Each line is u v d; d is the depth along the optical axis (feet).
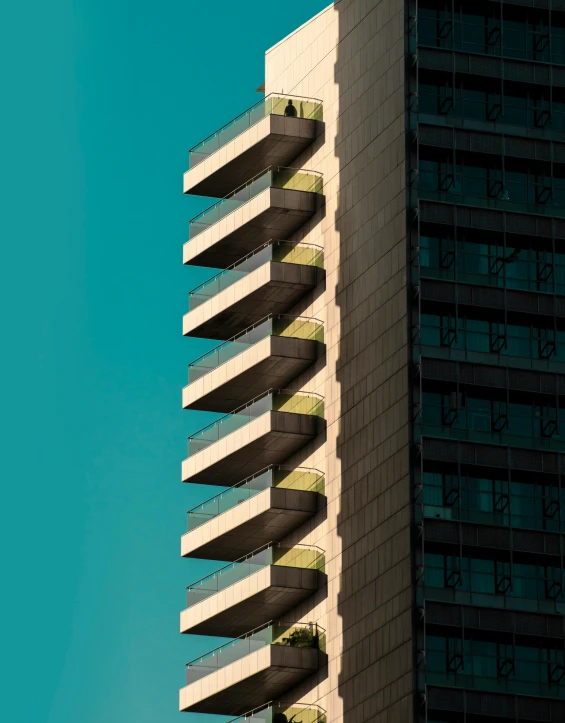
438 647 328.49
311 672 360.07
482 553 334.44
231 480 395.96
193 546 386.93
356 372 359.46
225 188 407.03
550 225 352.28
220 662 373.20
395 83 358.64
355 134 371.56
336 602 355.97
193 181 406.21
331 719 351.46
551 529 337.52
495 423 341.00
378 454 347.97
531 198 353.51
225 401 396.98
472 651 328.90
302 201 381.40
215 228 397.19
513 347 345.51
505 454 339.36
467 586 332.19
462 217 349.82
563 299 349.00
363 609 345.72
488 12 361.10
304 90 394.32
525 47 361.10
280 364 376.89
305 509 367.04
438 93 355.77
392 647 334.24
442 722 324.60
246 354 381.60
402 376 343.05
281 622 375.66
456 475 337.52
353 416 358.43
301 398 372.79
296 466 377.50
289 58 401.90
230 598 373.20
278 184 382.63
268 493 367.25
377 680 337.72
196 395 395.96
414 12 359.05
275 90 405.59
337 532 358.84
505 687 327.88
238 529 376.48
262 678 364.17
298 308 384.68
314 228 382.22
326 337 372.79
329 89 384.27
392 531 339.77
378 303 354.54
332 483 363.56
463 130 353.92
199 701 377.50
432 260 347.56
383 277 354.13
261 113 389.39
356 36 376.48
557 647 331.57
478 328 345.10
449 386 341.62
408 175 351.05
